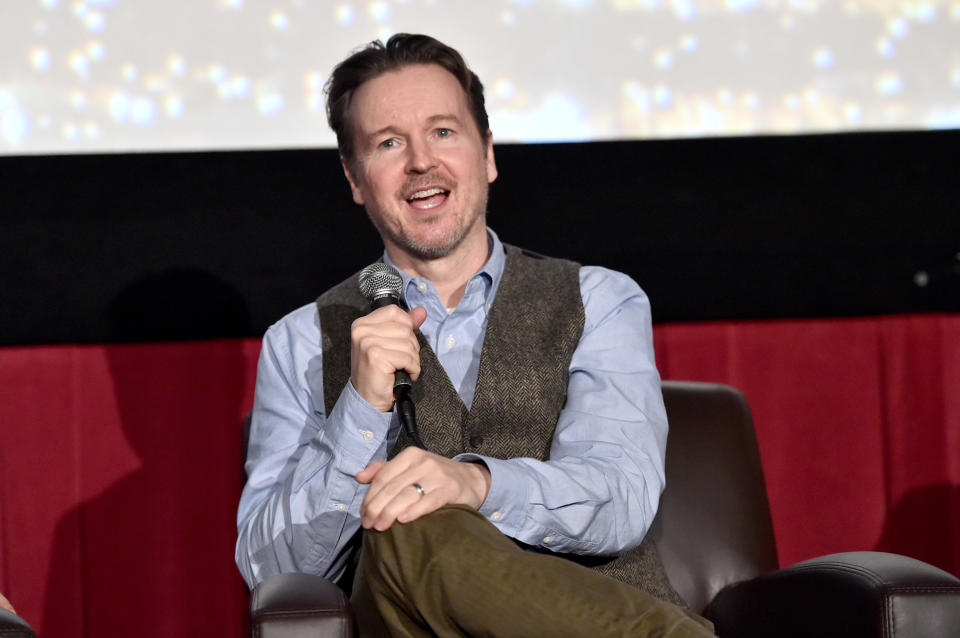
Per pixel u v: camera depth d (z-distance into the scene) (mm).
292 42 7754
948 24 7992
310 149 7832
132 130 7691
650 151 8000
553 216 7984
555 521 4734
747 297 8133
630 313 5668
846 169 8070
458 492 4422
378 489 4348
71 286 7723
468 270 5703
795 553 7754
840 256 8125
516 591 4094
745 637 5320
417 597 4199
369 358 4750
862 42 7973
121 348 7438
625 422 5246
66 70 7629
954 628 4457
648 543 5359
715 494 5777
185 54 7703
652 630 3992
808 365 7789
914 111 8031
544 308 5574
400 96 5508
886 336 7840
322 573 5172
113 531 7398
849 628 4660
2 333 7672
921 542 7793
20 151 7609
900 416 7809
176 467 7461
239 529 5438
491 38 7859
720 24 7922
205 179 7789
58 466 7359
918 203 8109
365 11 7781
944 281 8148
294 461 5508
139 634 7410
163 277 7801
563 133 7922
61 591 7348
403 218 5512
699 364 7738
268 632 4246
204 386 7508
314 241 7891
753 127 7984
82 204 7699
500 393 5332
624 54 7910
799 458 7762
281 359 5727
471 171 5551
